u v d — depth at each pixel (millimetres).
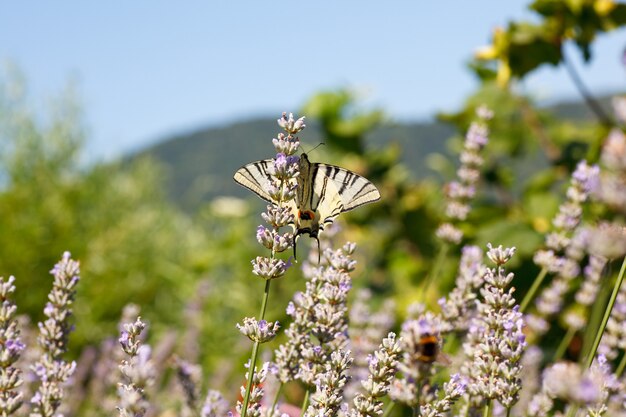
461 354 621
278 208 501
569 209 663
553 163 1080
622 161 367
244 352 1373
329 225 615
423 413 483
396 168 1384
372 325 689
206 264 1775
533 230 916
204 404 632
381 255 1297
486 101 1134
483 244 912
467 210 775
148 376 452
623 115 383
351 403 620
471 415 544
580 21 1034
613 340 613
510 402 484
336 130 1410
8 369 468
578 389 381
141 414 447
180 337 1470
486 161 1126
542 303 725
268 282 496
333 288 531
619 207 371
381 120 1438
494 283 508
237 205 1850
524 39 1042
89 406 1054
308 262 612
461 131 1172
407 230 1297
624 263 470
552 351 863
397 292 1201
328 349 529
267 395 618
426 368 465
